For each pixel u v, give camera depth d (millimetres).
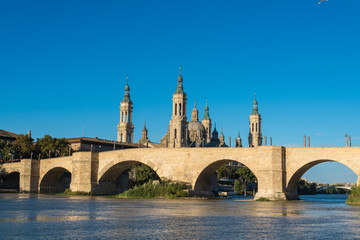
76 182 118125
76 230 30781
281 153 90375
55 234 28547
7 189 150250
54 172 141375
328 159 86875
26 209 51938
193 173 100562
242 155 94875
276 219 41188
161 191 96688
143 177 144375
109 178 120375
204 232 30531
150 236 28250
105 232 29875
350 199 75812
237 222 37750
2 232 29297
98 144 183125
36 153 164875
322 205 69938
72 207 56906
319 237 28531
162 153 105188
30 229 31094
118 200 82500
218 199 100688
